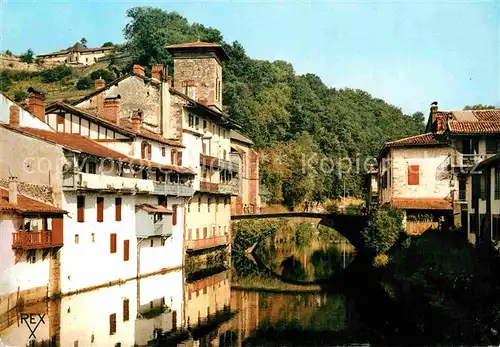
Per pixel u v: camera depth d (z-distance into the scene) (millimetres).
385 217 47344
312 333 28391
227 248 62469
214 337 27484
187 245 50625
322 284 45438
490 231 35969
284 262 62281
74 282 34281
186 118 53875
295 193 91812
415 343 25891
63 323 27734
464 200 47188
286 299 38406
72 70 120250
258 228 65750
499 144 43656
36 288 30938
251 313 33438
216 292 40812
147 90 53219
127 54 112500
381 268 45344
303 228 85375
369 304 36344
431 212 48000
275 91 107500
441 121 51031
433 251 38000
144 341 25938
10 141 34094
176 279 45250
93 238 36469
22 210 28891
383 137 123625
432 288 34250
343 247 80188
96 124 43875
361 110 133750
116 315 30484
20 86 107250
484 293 29375
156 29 96812
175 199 48812
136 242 42250
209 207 57500
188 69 67875
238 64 103688
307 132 107188
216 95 68688
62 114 44219
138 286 40000
